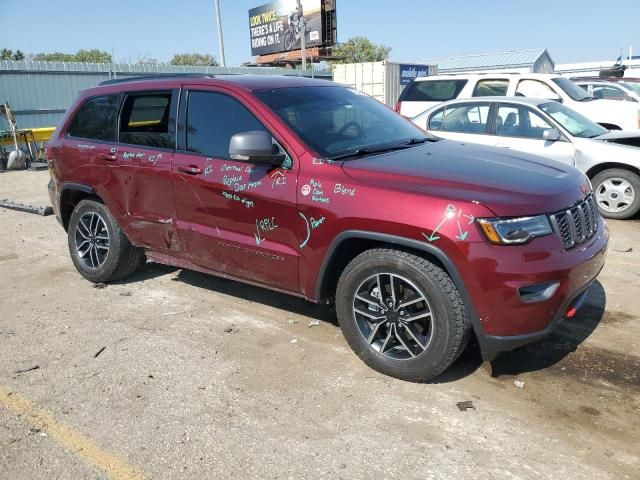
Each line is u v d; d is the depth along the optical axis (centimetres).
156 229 473
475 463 281
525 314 315
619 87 1286
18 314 482
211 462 287
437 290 325
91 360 396
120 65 2277
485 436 302
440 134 858
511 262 309
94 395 351
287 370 375
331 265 371
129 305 494
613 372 363
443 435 304
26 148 1577
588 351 391
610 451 288
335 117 427
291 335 427
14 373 380
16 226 808
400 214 329
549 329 324
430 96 1159
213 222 426
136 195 478
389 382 356
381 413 325
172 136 453
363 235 344
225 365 383
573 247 337
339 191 354
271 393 348
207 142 431
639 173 742
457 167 363
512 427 309
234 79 441
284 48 3878
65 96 2130
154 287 537
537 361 380
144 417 327
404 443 298
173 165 443
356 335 369
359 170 359
